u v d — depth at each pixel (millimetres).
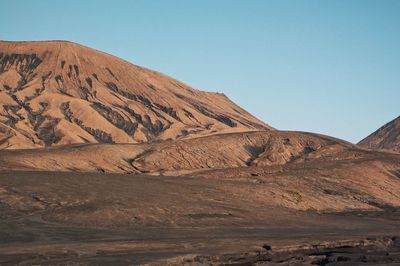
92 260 57031
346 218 108812
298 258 67562
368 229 95000
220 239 73938
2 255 57188
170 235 76875
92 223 80750
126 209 87625
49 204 88250
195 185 115312
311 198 120312
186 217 88938
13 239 69000
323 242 74812
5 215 82062
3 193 91250
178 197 101312
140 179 115938
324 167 144000
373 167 146750
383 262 67750
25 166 136000
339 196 126312
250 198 111438
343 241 76438
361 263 66875
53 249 60750
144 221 84062
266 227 90188
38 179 102938
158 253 62031
